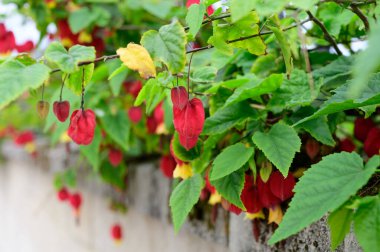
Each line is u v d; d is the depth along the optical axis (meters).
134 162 0.76
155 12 0.70
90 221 0.88
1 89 0.38
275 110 0.47
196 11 0.42
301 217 0.34
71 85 0.44
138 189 0.72
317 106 0.47
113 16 0.74
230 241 0.55
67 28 0.72
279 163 0.41
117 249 0.80
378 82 0.41
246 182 0.46
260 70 0.53
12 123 1.12
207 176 0.48
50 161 1.00
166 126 0.55
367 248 0.35
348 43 0.53
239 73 0.55
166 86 0.44
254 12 0.43
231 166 0.42
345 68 0.48
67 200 0.89
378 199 0.35
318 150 0.47
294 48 0.49
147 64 0.41
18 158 1.18
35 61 0.42
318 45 0.56
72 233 0.95
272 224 0.50
